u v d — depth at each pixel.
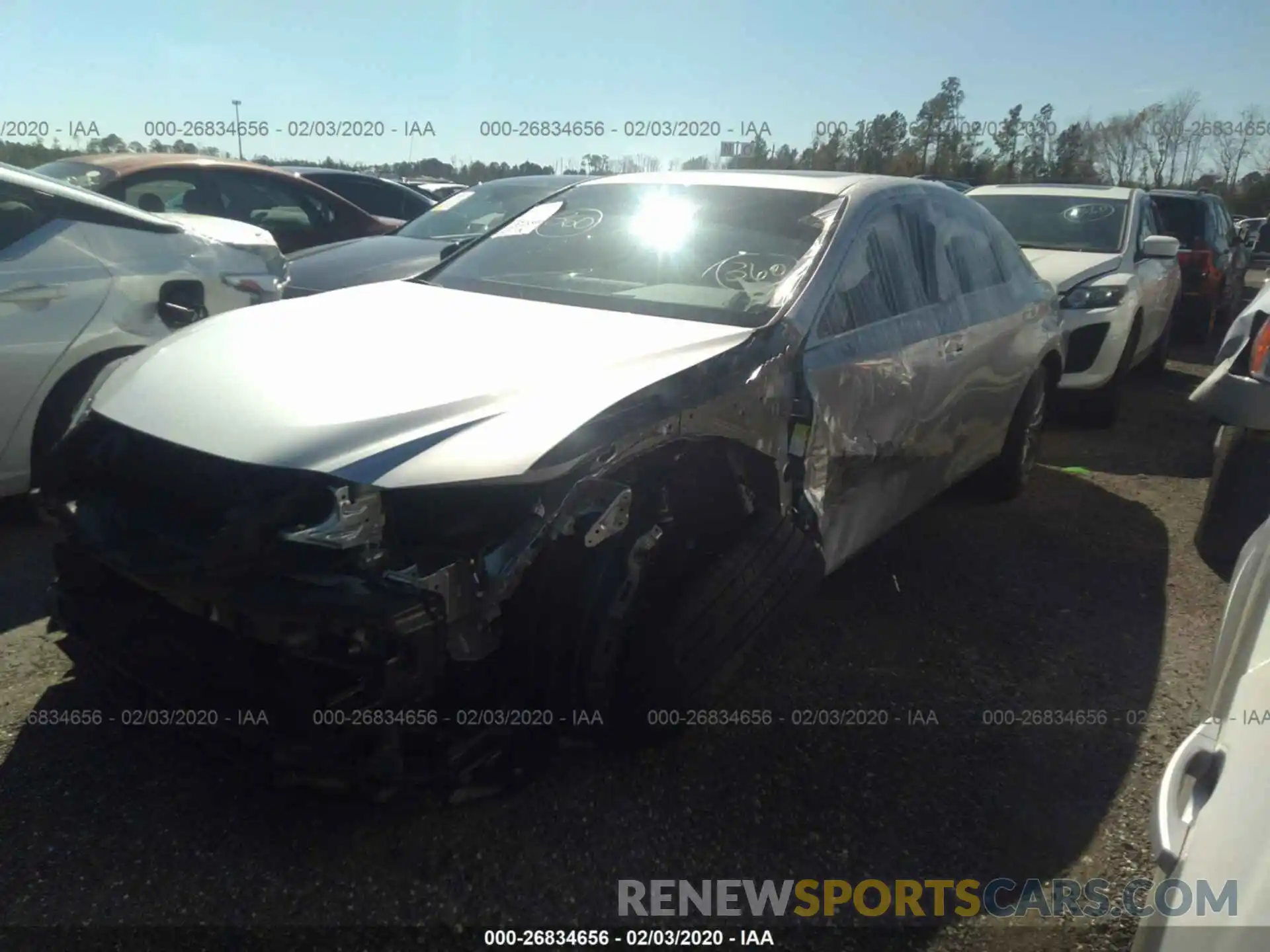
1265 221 16.09
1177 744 3.08
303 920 2.22
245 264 4.89
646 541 2.50
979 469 4.83
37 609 3.51
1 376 3.88
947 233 4.20
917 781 2.84
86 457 2.57
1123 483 5.70
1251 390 3.56
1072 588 4.18
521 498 2.23
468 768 2.31
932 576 4.21
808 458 3.03
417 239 6.98
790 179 3.88
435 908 2.28
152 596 2.40
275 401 2.38
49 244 4.09
